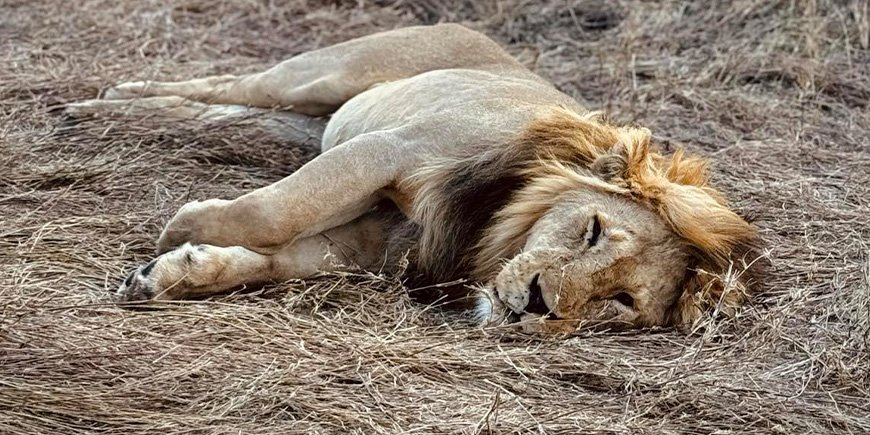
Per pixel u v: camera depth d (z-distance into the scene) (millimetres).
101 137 11789
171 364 8031
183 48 15688
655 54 16719
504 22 18016
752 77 16078
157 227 10250
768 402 8414
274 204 9297
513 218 9500
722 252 9469
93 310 8656
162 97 12547
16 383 7555
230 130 12094
